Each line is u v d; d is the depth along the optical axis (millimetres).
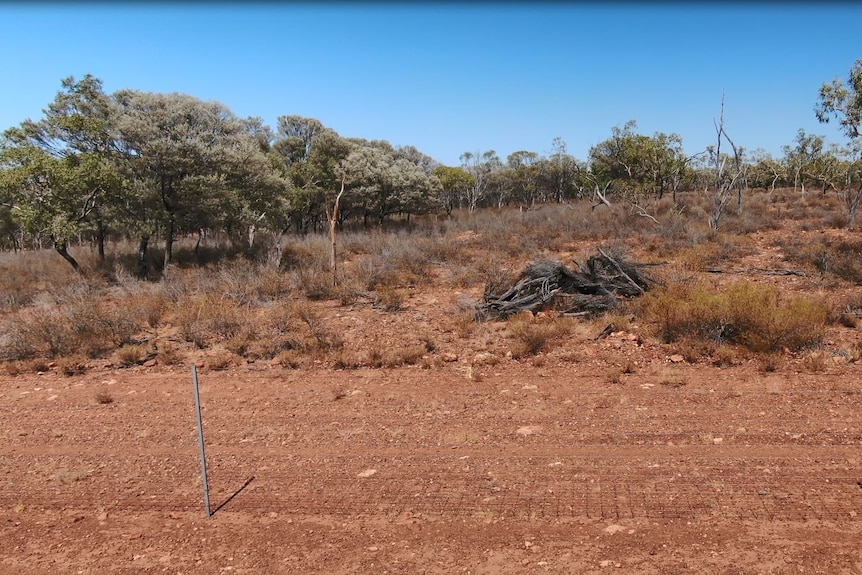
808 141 36469
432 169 49125
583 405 6523
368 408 6719
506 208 43812
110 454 5746
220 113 20203
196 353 9320
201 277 15758
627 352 8484
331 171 32156
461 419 6262
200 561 4004
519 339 9266
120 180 16547
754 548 3848
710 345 8289
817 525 4070
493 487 4785
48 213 15688
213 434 6137
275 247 18938
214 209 18938
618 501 4488
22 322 10297
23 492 5059
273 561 3963
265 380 7953
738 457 5102
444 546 4035
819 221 21281
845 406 6133
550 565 3783
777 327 8086
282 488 4930
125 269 18391
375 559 3932
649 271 13281
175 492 4953
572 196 48188
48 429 6438
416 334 10039
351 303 13031
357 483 4957
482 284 14453
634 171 29531
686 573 3645
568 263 16047
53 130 17047
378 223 33812
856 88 14688
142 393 7586
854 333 8914
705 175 37938
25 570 3990
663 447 5371
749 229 20781
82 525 4523
